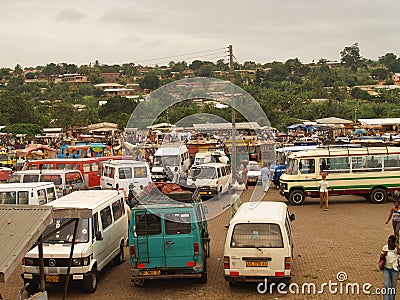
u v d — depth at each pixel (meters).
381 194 25.69
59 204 13.80
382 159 25.80
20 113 79.88
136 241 12.81
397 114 82.94
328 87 140.62
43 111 97.69
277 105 83.56
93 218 13.44
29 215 8.34
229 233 12.59
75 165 32.00
